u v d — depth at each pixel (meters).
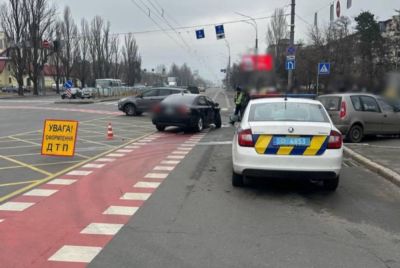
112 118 24.33
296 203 6.77
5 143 13.77
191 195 7.20
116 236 5.22
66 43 79.75
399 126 14.34
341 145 7.02
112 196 7.12
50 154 11.11
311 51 37.72
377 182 8.30
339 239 5.16
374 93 14.79
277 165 6.89
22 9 61.66
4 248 4.83
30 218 5.92
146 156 11.29
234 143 7.62
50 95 68.25
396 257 4.62
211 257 4.59
